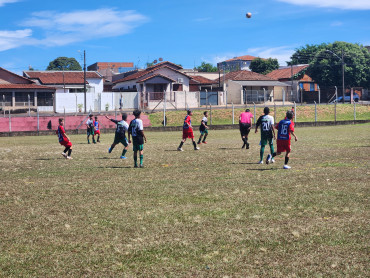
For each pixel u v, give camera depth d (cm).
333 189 934
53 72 7512
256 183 1038
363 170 1216
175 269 493
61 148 2366
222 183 1049
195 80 7400
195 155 1762
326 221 676
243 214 732
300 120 5419
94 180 1145
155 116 5125
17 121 4388
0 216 752
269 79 7362
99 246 580
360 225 648
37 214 762
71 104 5906
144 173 1262
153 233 633
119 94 5972
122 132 1691
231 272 481
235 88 7069
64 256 544
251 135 3325
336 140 2456
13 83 6228
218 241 589
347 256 521
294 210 754
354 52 8094
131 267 503
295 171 1229
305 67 8012
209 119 5191
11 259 536
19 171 1361
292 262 506
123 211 773
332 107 5809
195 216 724
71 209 798
